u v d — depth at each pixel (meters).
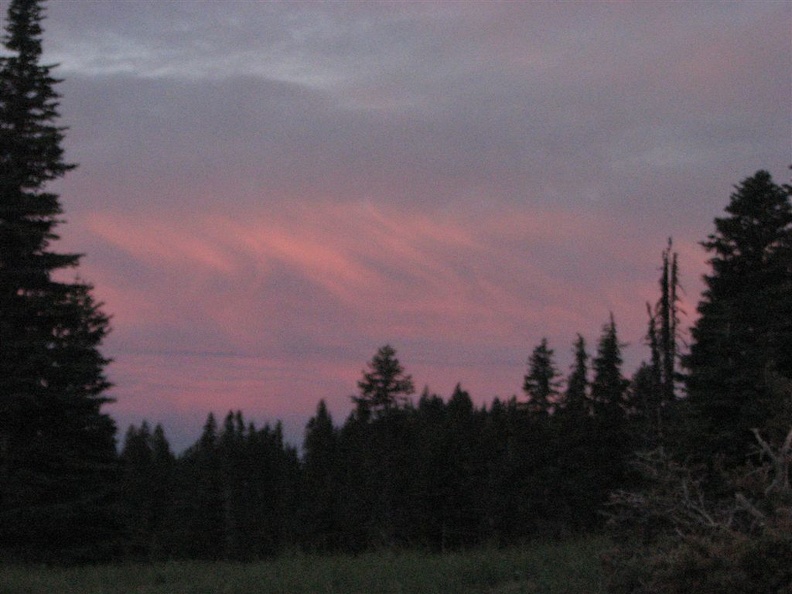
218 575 15.26
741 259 28.80
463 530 47.22
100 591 14.09
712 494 11.58
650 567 9.55
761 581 7.93
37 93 27.44
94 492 27.20
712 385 21.95
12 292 26.77
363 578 13.93
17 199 26.88
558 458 47.00
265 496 75.50
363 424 74.31
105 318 28.95
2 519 25.30
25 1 27.70
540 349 58.97
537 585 12.29
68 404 26.78
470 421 67.94
